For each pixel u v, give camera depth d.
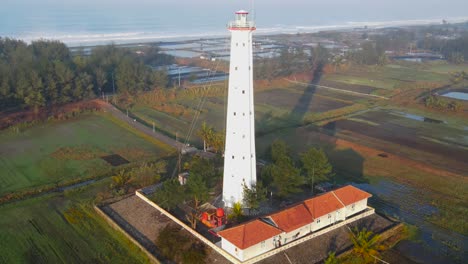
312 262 43.56
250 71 47.44
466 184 64.81
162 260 43.91
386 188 63.31
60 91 109.12
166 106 112.12
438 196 60.78
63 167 69.50
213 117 103.69
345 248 46.16
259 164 67.62
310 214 47.69
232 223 48.84
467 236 50.25
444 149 81.06
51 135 87.44
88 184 62.75
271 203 54.72
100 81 119.81
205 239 45.72
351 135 89.31
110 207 55.03
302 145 82.12
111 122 98.00
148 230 49.38
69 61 127.88
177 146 79.69
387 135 89.69
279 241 44.84
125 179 61.62
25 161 71.94
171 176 65.12
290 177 54.69
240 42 45.91
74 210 54.66
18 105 102.81
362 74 169.38
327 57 184.88
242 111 48.16
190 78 147.50
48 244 46.72
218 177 58.88
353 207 52.09
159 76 127.12
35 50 148.12
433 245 48.19
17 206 55.50
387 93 131.75
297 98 126.12
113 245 46.94
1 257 44.03
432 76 165.12
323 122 99.31
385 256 45.59
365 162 73.75
